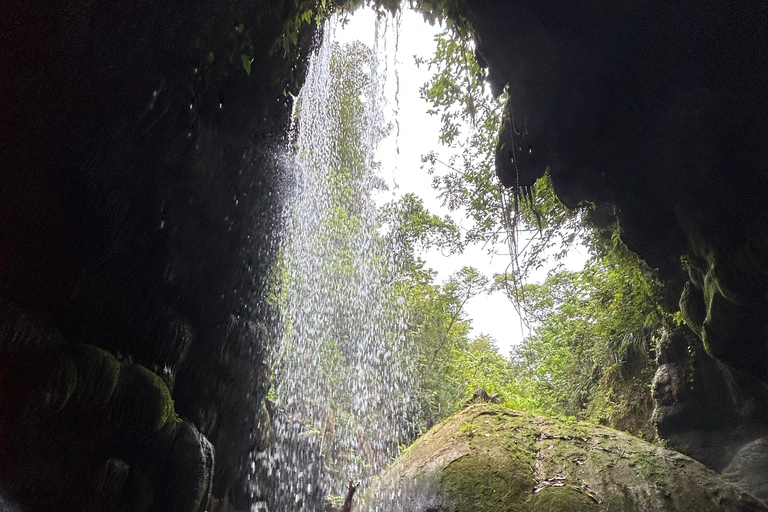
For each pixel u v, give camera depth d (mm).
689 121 4090
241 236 4910
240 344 4922
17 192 2502
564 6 4383
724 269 4059
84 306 2955
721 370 5707
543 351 13406
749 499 4699
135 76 2977
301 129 8797
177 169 3684
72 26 2521
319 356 10188
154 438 3064
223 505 4527
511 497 5141
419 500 5480
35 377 2240
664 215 5090
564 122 5172
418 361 13383
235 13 3658
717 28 3545
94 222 3084
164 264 3705
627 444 5844
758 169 3662
